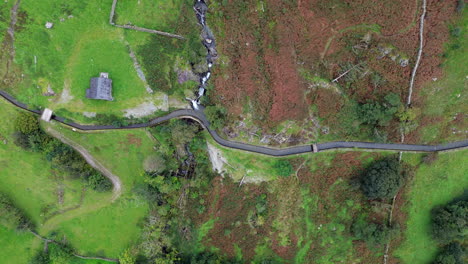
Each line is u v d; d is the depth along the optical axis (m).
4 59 45.38
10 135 46.75
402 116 46.31
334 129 49.78
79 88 46.94
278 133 49.94
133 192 48.03
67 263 49.91
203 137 50.31
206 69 50.41
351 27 45.47
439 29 44.38
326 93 48.47
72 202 49.06
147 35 47.53
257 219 50.56
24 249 49.09
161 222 48.00
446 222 48.44
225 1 47.84
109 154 48.97
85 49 46.47
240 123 49.91
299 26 46.56
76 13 46.00
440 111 48.00
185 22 48.59
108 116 48.06
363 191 50.47
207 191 50.00
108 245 50.19
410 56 45.16
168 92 49.09
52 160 44.69
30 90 46.47
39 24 45.47
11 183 47.72
